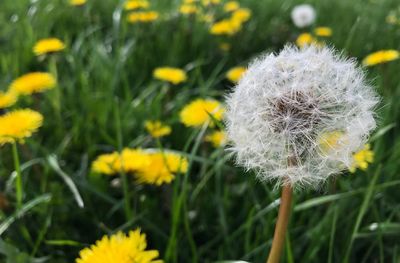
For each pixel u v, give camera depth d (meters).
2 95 0.52
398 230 0.41
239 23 0.85
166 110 0.62
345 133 0.28
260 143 0.28
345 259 0.38
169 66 0.77
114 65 0.71
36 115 0.44
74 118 0.61
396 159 0.49
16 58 0.71
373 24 0.96
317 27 0.93
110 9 0.99
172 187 0.48
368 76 0.57
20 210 0.43
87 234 0.46
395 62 0.64
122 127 0.58
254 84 0.29
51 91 0.63
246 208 0.47
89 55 0.80
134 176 0.43
